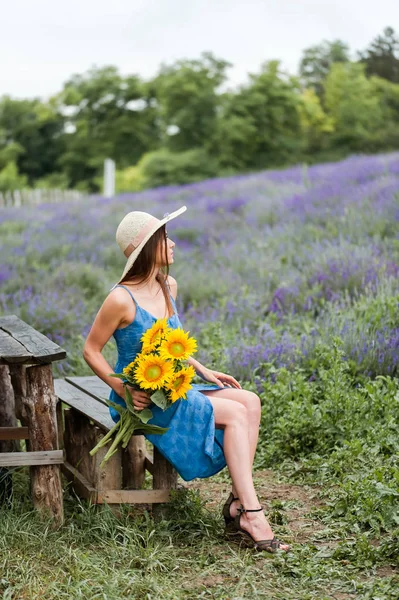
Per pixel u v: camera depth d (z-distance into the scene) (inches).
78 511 162.2
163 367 142.0
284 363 242.4
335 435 197.5
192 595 125.7
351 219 415.2
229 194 676.1
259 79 1631.4
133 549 140.6
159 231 152.6
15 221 667.4
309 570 131.4
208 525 150.5
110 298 148.1
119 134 2212.1
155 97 2213.3
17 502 157.2
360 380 223.6
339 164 705.0
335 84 1772.9
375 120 1740.9
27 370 152.3
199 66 1700.3
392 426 190.2
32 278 397.4
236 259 414.3
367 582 125.5
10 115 2556.6
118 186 1745.8
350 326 253.4
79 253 474.3
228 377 160.6
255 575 132.4
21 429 156.3
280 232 445.4
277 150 1637.6
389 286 287.4
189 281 370.6
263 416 210.2
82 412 165.0
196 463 148.3
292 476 185.2
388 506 148.0
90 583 128.0
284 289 323.0
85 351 150.8
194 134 1632.6
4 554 135.7
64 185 2315.5
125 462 175.2
